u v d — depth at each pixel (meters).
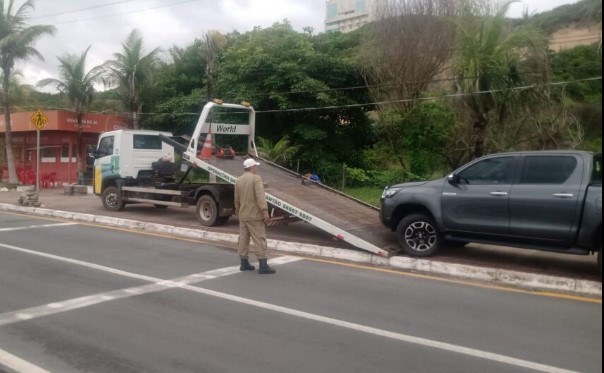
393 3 20.78
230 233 11.54
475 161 8.77
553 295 7.16
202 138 13.42
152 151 15.66
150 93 25.73
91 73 24.80
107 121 26.47
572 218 7.67
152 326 5.61
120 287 7.16
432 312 6.26
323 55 23.27
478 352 4.99
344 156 25.67
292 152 22.84
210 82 25.09
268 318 5.92
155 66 26.14
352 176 23.67
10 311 6.09
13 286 7.16
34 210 15.72
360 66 23.20
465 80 16.78
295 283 7.56
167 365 4.61
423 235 9.20
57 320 5.79
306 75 22.78
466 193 8.62
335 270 8.52
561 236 7.79
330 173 24.17
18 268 8.26
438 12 20.17
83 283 7.36
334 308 6.34
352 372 4.48
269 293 6.98
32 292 6.88
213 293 6.93
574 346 5.18
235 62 24.08
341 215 10.57
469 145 17.81
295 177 13.12
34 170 27.62
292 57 23.42
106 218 13.57
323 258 9.53
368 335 5.41
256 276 7.96
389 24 20.84
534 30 17.30
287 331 5.50
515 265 8.84
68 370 4.50
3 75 24.39
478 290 7.38
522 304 6.68
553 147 17.20
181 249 10.12
